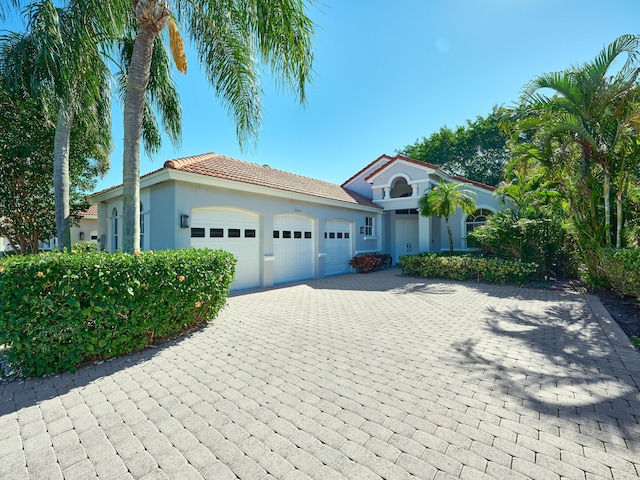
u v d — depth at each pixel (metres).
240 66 7.31
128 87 6.24
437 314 7.13
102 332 4.28
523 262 11.43
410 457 2.43
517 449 2.51
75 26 5.80
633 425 2.82
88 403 3.33
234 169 11.63
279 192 11.47
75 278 4.02
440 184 14.47
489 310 7.45
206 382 3.79
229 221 10.42
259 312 7.45
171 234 8.92
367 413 3.06
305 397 3.39
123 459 2.46
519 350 4.75
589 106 7.98
